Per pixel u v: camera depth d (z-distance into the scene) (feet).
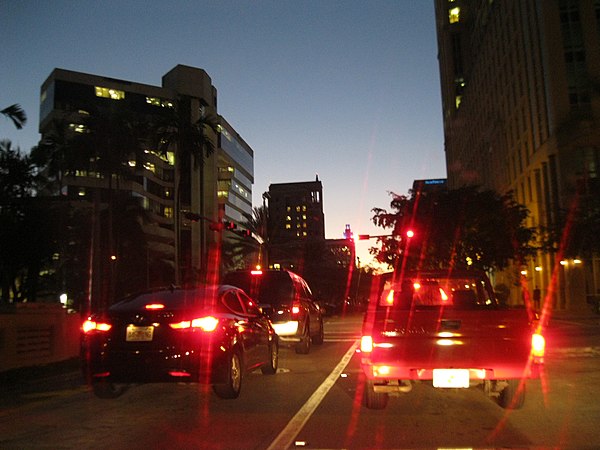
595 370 42.22
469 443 22.21
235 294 35.83
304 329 54.85
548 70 154.51
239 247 229.04
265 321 39.27
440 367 25.50
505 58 206.08
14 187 122.83
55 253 143.54
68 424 26.58
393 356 25.76
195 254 292.61
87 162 126.93
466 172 292.20
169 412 28.94
